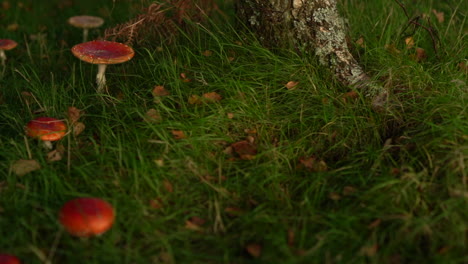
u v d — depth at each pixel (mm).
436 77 1788
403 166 1583
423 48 1941
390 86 1756
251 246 1490
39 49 2131
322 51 1797
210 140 1668
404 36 1955
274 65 1800
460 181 1547
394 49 1877
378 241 1496
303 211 1545
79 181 1596
